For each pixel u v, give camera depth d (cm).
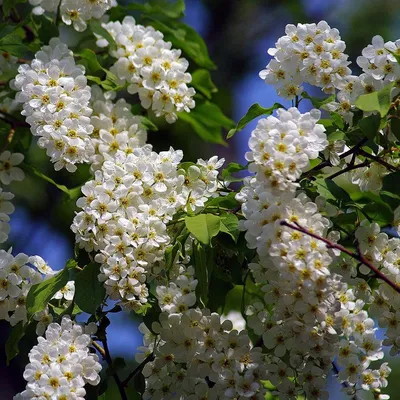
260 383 146
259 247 142
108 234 146
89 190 147
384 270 147
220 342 146
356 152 148
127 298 145
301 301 143
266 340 146
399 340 147
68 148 150
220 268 149
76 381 142
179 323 146
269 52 149
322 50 148
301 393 146
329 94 151
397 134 146
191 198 149
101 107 156
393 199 148
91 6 160
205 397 146
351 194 155
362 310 149
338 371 149
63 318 144
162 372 148
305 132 144
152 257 146
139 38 159
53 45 159
